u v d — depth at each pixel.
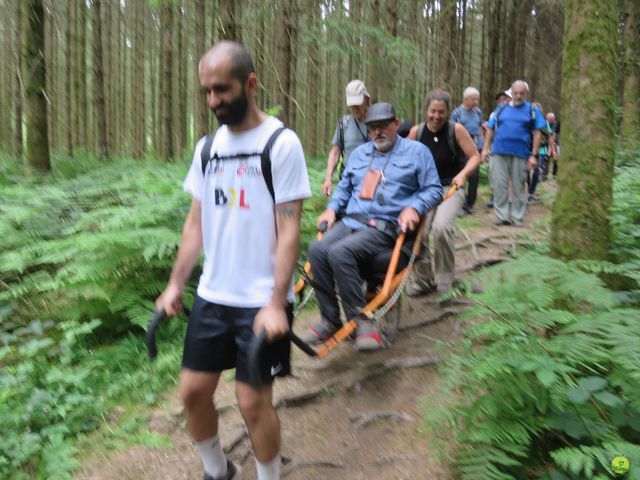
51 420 3.31
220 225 2.24
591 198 3.46
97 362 3.84
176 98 21.50
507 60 18.42
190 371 2.33
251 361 2.00
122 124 22.45
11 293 4.52
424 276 4.76
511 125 7.33
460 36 18.94
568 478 2.39
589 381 2.44
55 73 18.67
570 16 3.48
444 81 13.16
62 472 2.89
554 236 3.61
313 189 6.62
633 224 4.77
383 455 2.90
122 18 20.31
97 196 6.08
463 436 2.64
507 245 6.38
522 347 2.59
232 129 2.20
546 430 2.66
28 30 7.83
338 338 3.28
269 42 13.21
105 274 4.27
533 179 9.34
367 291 3.77
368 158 3.87
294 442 3.09
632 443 2.47
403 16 12.84
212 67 2.05
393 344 4.05
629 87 12.27
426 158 3.76
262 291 2.21
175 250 4.71
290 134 2.15
